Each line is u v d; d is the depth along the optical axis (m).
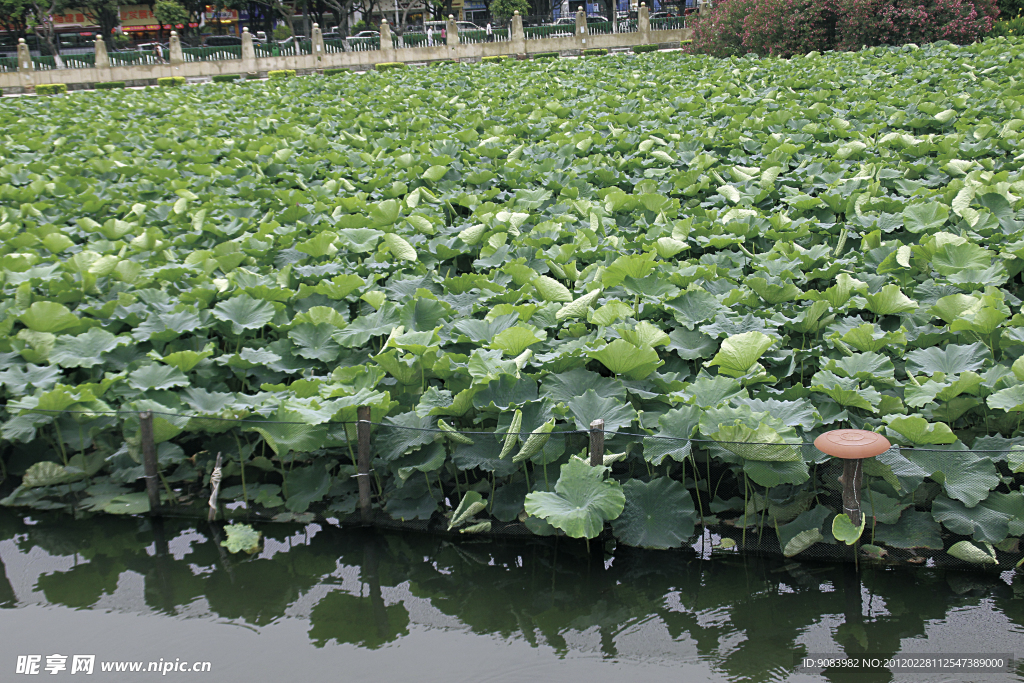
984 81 15.62
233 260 7.80
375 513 5.01
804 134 12.37
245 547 4.75
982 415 5.12
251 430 5.38
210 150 13.95
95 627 4.14
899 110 13.39
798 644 3.85
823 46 24.31
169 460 5.19
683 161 11.62
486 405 4.91
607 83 20.31
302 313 6.25
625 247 8.06
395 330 5.80
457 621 4.14
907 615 4.00
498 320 6.06
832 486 4.62
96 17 50.97
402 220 9.26
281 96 22.78
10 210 9.66
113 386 5.57
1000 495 4.43
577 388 5.14
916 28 22.47
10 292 7.12
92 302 6.96
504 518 4.85
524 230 9.20
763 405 4.79
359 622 4.14
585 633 4.02
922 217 7.95
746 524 4.67
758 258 7.45
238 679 3.73
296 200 10.27
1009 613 3.98
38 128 18.12
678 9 50.47
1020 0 25.17
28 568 4.66
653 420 4.92
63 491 5.40
